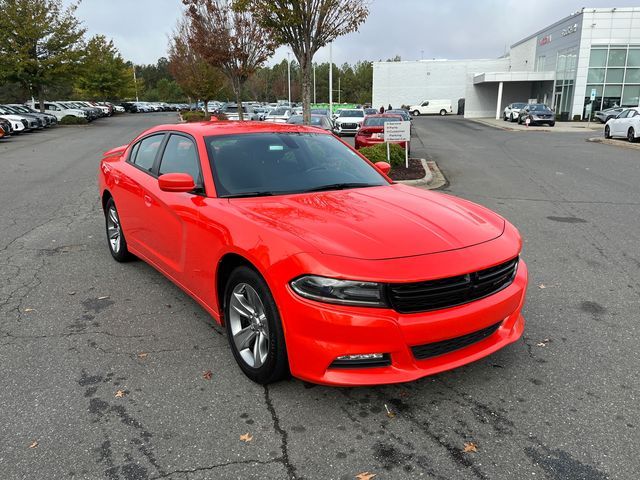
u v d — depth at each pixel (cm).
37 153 1762
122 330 392
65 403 298
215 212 337
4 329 394
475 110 5759
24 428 276
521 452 257
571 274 529
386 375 270
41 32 3216
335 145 458
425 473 243
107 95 5575
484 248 297
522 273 328
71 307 435
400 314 266
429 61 6425
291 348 278
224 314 345
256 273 299
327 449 260
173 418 285
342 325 259
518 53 5906
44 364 342
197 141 401
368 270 262
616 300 458
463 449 260
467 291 281
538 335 387
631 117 2280
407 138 1260
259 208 331
